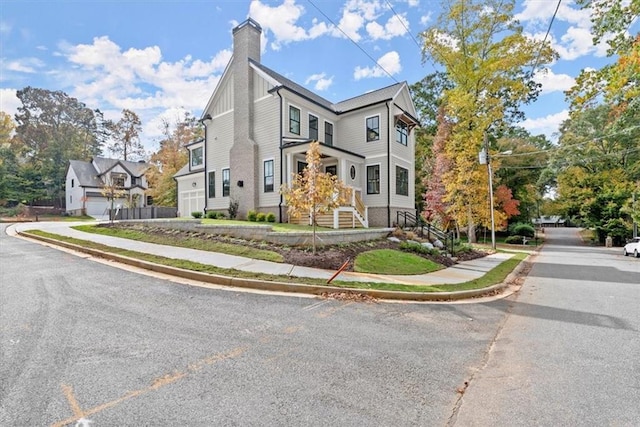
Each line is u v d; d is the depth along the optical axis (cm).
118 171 3584
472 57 1898
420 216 2336
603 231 2791
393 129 1814
